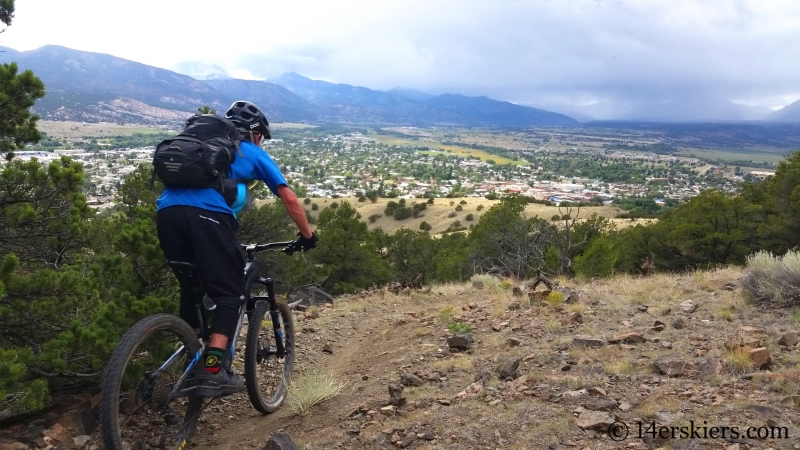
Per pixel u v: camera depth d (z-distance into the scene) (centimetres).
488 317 642
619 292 738
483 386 390
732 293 643
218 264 299
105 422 255
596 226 2853
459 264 2530
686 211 3109
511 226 2611
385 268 2750
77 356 403
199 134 302
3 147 546
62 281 440
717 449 269
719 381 355
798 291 550
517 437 303
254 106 348
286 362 432
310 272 2219
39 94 544
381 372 483
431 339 581
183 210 294
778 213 2505
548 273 1839
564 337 502
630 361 411
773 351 414
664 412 314
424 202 9562
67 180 530
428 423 335
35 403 347
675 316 554
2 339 441
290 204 326
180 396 298
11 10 570
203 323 332
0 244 527
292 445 314
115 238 464
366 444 321
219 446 351
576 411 324
